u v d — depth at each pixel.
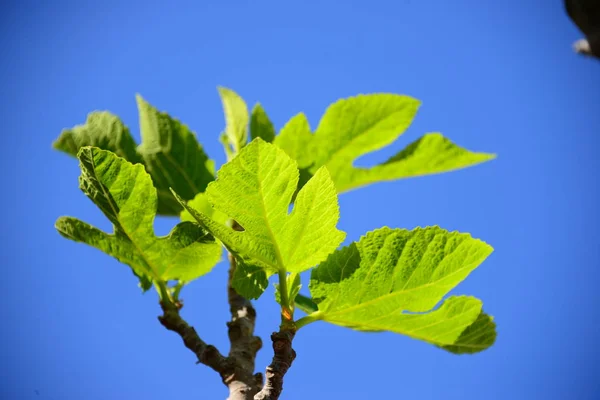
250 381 0.73
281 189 0.71
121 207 0.74
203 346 0.75
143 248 0.76
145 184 0.74
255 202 0.71
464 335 0.76
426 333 0.76
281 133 0.87
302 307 0.80
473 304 0.75
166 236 0.75
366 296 0.73
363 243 0.73
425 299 0.74
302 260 0.72
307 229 0.72
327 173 0.71
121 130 0.87
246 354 0.75
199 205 0.80
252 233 0.72
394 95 0.87
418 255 0.73
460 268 0.73
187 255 0.76
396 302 0.73
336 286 0.73
